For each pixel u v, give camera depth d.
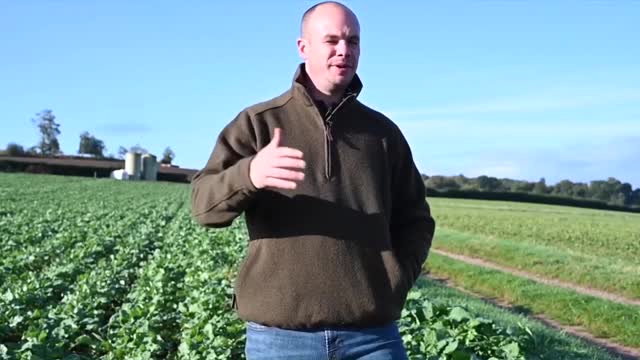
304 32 3.93
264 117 3.84
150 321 9.85
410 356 7.15
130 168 96.81
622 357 12.17
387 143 3.98
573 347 10.45
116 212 38.00
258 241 3.76
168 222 34.44
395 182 4.11
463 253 26.98
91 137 164.50
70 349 9.51
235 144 3.83
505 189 118.19
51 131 163.62
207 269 14.66
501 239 30.31
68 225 28.27
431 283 18.14
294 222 3.69
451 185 120.00
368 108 4.05
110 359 8.63
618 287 18.08
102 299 11.82
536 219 45.88
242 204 3.59
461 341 8.44
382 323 3.77
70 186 71.50
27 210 38.03
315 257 3.66
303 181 3.73
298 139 3.81
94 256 18.89
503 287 18.00
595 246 28.25
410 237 4.10
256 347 3.78
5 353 8.05
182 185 86.06
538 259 22.47
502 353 8.17
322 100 3.93
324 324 3.65
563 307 15.39
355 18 3.88
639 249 27.34
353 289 3.66
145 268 15.85
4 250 20.31
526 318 13.47
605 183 115.12
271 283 3.68
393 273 3.79
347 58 3.81
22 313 10.80
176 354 9.23
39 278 14.05
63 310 10.70
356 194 3.78
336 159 3.80
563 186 116.56
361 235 3.74
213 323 8.99
